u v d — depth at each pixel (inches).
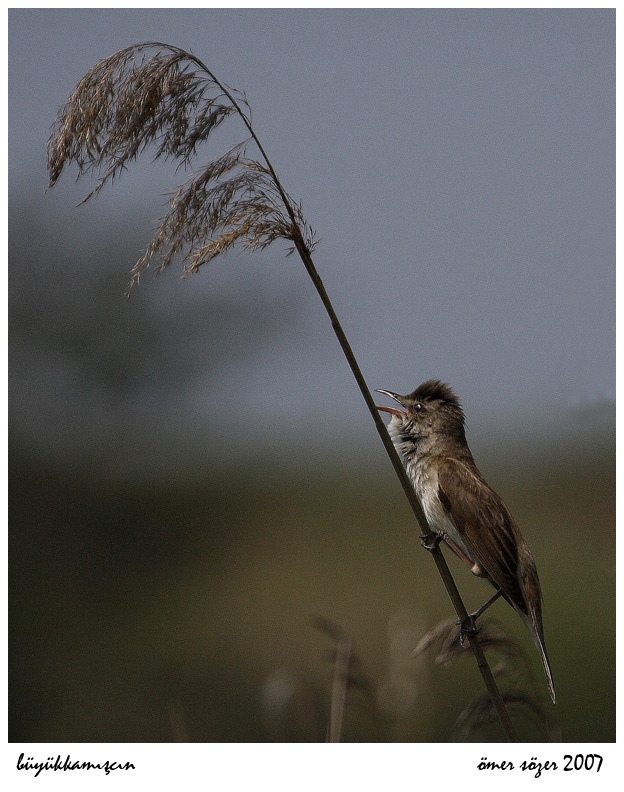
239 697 437.1
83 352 668.7
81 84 199.9
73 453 665.6
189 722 421.7
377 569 565.9
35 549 618.2
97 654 504.7
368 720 246.8
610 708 382.6
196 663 474.0
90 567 618.2
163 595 585.3
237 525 668.1
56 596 581.9
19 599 569.9
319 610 509.0
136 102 197.3
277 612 523.2
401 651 262.1
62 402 668.1
